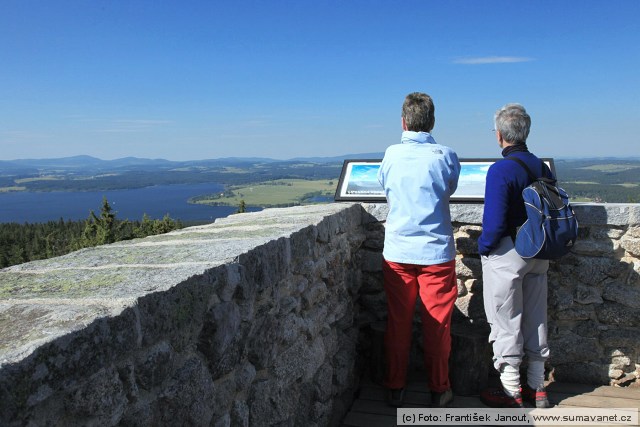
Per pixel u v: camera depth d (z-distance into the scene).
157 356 1.25
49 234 40.91
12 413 0.86
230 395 1.69
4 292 1.27
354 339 3.34
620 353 3.16
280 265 2.03
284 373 2.12
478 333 3.11
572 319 3.23
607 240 3.14
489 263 2.71
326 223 2.71
